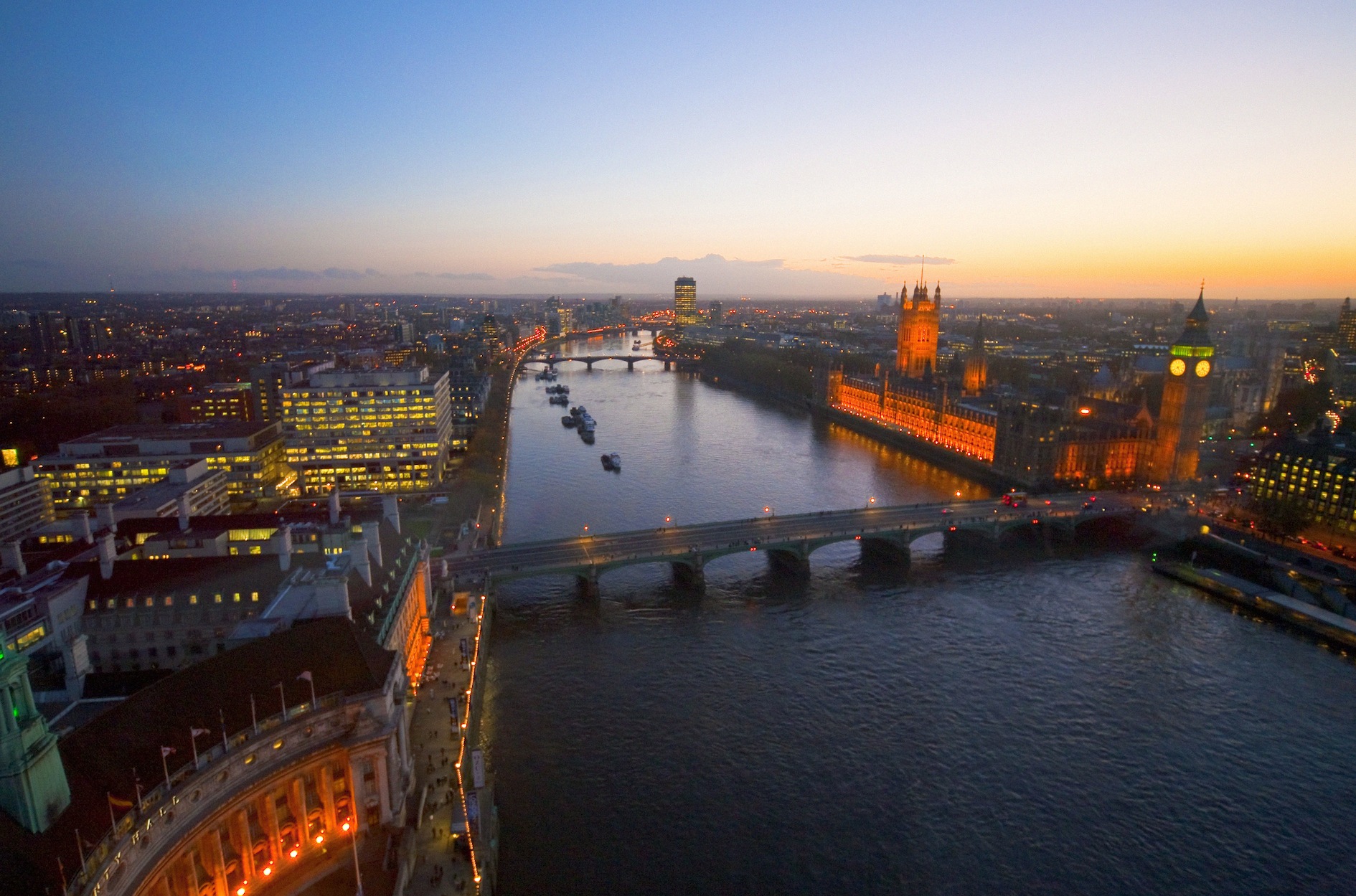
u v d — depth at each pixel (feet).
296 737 288.92
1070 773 398.83
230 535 516.32
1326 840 356.79
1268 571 638.12
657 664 502.79
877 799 377.30
